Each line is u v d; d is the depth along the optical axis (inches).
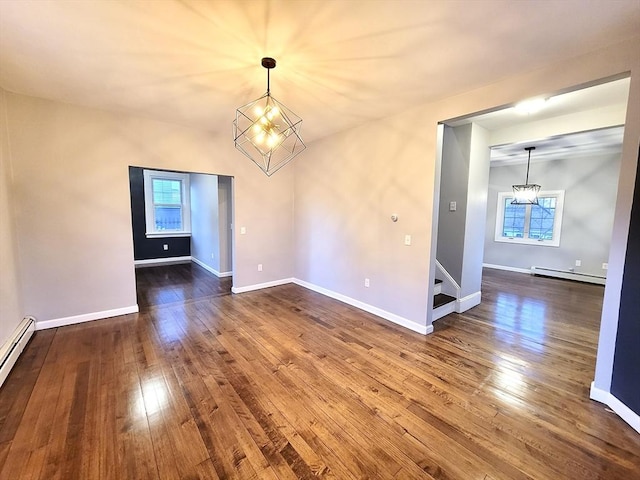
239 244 183.2
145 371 94.7
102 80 99.3
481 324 138.3
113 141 133.7
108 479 56.8
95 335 120.2
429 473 59.2
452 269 158.6
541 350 112.2
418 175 125.4
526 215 260.8
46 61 86.4
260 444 66.0
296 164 199.2
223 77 96.1
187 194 290.0
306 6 62.0
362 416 75.4
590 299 179.9
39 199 119.3
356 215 157.2
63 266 126.5
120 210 138.4
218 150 166.6
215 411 76.5
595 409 78.5
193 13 64.6
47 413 74.5
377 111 129.0
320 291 186.1
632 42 72.4
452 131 155.5
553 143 187.2
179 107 125.3
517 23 67.3
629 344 73.2
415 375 94.4
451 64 86.6
